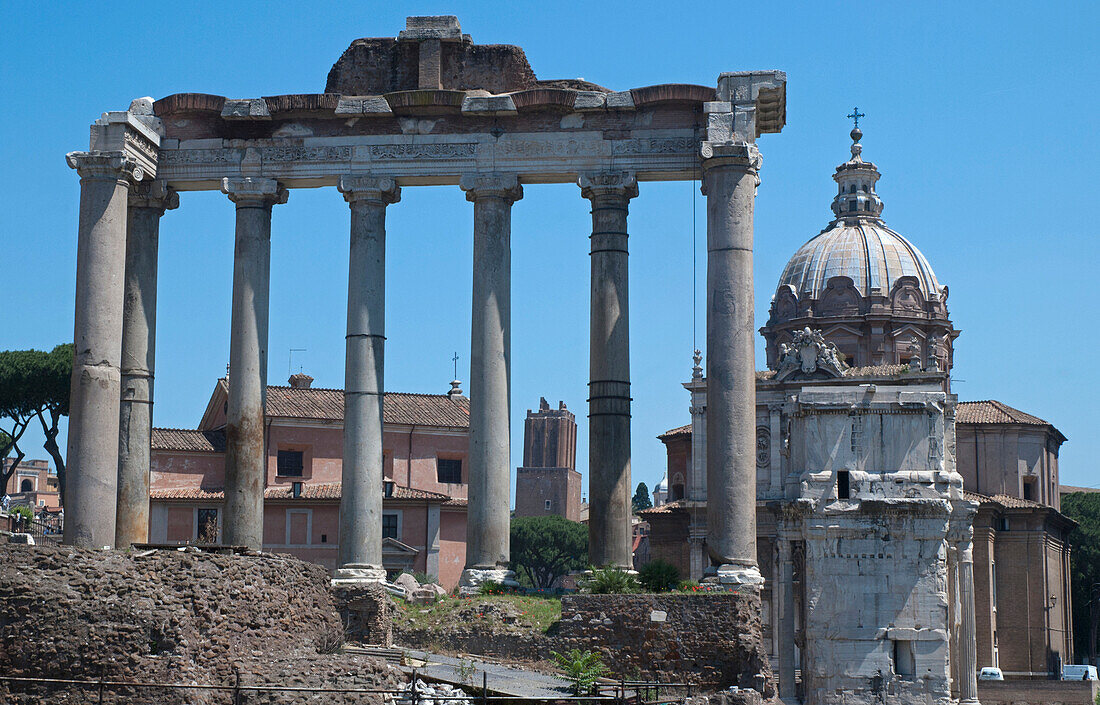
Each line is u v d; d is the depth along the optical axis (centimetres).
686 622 7088
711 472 7638
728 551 7525
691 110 8044
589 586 7450
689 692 6956
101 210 7906
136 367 8256
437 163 8169
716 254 7731
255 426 8125
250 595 5988
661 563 7669
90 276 7862
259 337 8206
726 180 7769
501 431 8019
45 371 16350
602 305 8012
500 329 8056
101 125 7962
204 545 6450
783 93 8050
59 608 5416
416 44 8381
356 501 7938
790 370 19138
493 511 7969
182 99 8262
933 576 14338
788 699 14950
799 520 14912
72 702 5319
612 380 7981
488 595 7719
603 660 7138
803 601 14762
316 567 6706
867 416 15000
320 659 6044
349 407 8038
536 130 8144
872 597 14388
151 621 5503
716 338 7681
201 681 5553
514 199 8206
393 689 5881
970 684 15825
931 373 18875
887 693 14150
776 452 18900
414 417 16300
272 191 8244
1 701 5294
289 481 15462
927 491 14700
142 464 8212
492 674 6806
